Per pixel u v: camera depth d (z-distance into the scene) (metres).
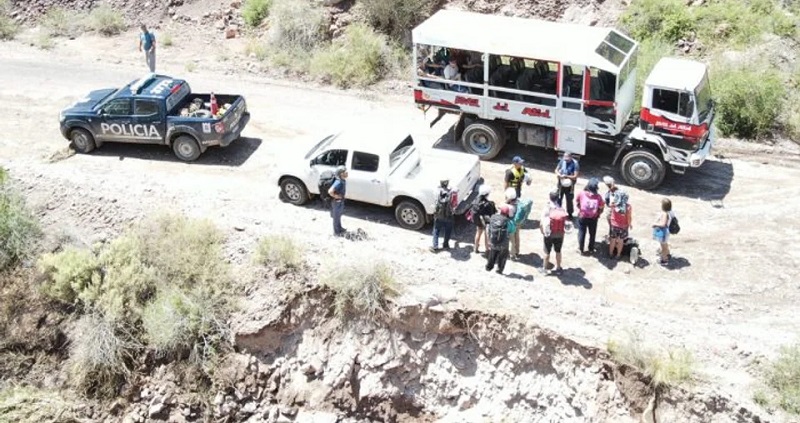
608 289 15.95
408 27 25.11
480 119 20.12
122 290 16.66
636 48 19.38
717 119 21.16
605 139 19.06
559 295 15.68
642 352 13.97
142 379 16.30
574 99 18.61
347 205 18.86
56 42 26.89
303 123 22.11
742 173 19.70
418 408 15.44
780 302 15.52
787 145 20.72
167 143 20.36
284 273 16.38
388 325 15.64
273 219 18.09
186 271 16.77
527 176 17.20
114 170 20.08
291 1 26.06
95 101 21.02
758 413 13.22
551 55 18.34
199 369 16.11
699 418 13.48
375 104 23.14
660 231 16.23
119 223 18.25
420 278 16.06
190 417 15.89
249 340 16.12
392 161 17.59
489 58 19.09
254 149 20.98
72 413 16.03
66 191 19.03
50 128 21.98
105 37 27.17
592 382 14.35
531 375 14.95
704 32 23.09
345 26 25.47
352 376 15.66
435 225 16.70
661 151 18.52
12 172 19.69
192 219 17.67
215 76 24.48
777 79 21.30
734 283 16.03
